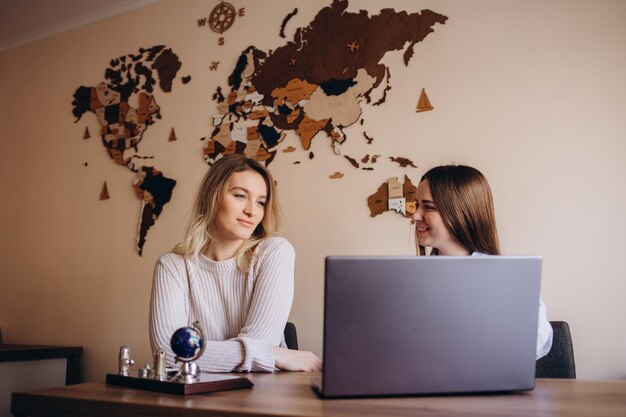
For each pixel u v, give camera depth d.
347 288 0.88
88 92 3.31
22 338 3.34
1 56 3.70
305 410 0.79
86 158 3.26
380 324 0.89
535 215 2.12
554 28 2.17
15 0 3.28
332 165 2.52
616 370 1.95
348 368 0.88
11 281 3.45
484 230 1.69
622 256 1.97
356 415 0.76
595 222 2.03
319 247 2.50
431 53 2.37
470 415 0.77
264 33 2.78
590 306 2.01
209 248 1.69
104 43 3.30
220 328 1.60
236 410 0.79
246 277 1.60
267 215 1.72
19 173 3.53
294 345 2.05
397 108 2.41
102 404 0.88
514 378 0.93
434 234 1.71
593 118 2.07
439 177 1.71
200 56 2.95
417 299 0.90
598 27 2.10
